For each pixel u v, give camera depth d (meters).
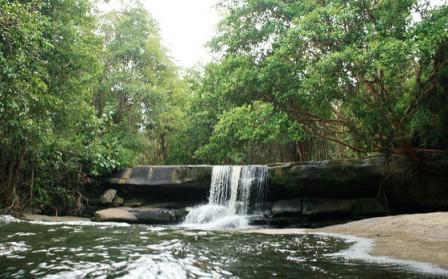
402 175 15.27
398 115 14.12
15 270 4.64
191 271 4.83
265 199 17.88
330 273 5.02
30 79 11.61
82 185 19.69
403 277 4.84
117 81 26.38
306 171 16.36
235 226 16.05
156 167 19.56
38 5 12.51
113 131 26.03
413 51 10.42
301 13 13.92
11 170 16.30
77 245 6.65
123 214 17.34
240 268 5.18
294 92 12.73
